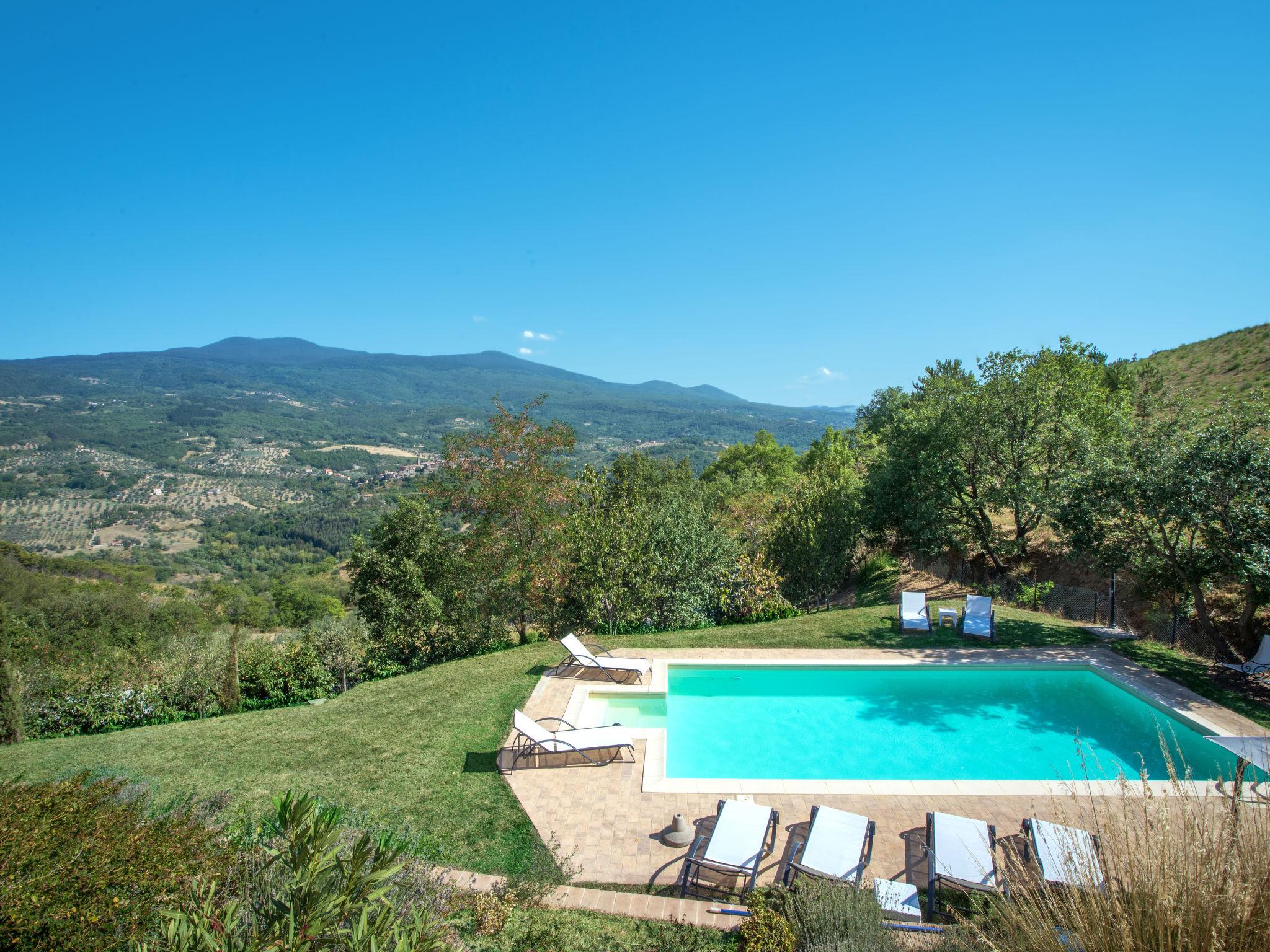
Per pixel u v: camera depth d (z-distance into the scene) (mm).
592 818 7758
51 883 4012
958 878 5969
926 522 18859
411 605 16188
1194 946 2945
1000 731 10422
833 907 5430
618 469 46625
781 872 6625
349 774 8961
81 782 5578
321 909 3205
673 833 7246
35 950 3738
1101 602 16234
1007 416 18203
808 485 23172
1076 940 3230
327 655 13758
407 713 11031
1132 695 11062
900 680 12391
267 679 13078
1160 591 13656
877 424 45781
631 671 12516
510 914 5754
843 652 13211
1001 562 19594
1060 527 14289
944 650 13094
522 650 14547
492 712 10883
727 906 6102
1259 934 2898
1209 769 8938
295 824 3426
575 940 5508
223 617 58250
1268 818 3195
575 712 10766
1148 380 26891
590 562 15820
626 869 6809
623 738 9078
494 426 17453
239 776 9023
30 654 13531
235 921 3404
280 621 62688
